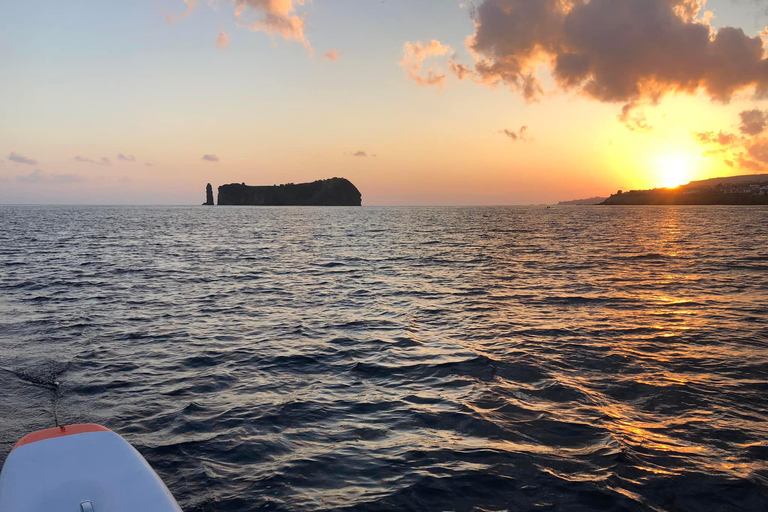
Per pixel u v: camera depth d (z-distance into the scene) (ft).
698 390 26.91
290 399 26.32
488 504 16.69
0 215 381.40
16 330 40.98
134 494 15.07
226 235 176.35
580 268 82.84
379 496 17.19
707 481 17.78
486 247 125.90
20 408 25.31
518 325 42.60
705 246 125.59
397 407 25.11
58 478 15.61
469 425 22.82
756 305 50.78
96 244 130.62
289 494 17.39
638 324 42.60
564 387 27.53
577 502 16.70
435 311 48.83
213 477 18.54
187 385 28.53
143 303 52.90
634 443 20.74
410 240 152.56
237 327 42.50
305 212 598.34
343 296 57.62
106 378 29.68
